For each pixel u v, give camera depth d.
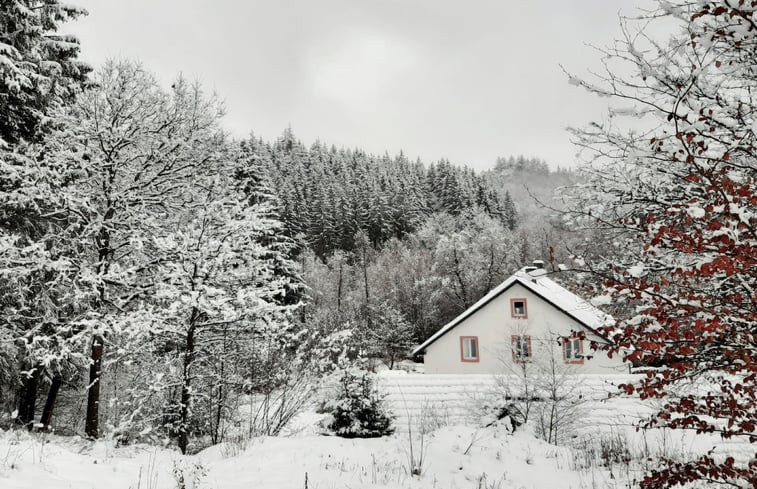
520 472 8.60
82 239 13.57
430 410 14.04
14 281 12.30
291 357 13.05
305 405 12.75
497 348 23.83
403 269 57.56
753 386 3.88
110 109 14.22
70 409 18.64
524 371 12.73
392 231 77.75
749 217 3.09
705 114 3.80
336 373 12.18
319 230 74.25
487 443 9.99
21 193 12.66
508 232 69.50
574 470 8.86
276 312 13.02
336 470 8.41
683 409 4.25
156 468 8.66
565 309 22.59
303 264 54.59
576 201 5.77
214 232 13.05
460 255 52.59
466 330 26.19
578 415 12.16
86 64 15.98
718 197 3.49
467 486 7.83
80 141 14.20
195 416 13.09
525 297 25.25
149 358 13.12
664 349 3.64
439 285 51.16
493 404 12.80
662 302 3.62
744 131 3.95
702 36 3.42
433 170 106.50
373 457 9.12
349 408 11.76
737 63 3.83
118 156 14.44
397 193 83.69
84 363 13.57
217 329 12.96
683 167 4.36
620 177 5.28
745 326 3.59
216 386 12.99
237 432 12.48
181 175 15.12
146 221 13.95
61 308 13.86
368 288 55.94
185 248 12.25
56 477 6.82
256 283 14.14
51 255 12.89
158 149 14.69
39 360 12.76
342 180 96.31
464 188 94.50
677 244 3.45
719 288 3.95
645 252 4.39
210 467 9.05
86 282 13.49
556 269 4.16
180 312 12.28
